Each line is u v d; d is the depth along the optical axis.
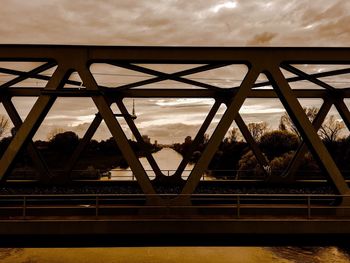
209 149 8.00
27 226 7.57
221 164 47.28
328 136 44.44
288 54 8.34
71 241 7.80
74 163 14.48
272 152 47.00
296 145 46.66
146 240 7.85
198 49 8.37
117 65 9.76
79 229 7.61
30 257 18.83
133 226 7.66
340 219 7.84
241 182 15.16
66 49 8.23
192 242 7.87
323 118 13.79
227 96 13.94
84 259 18.55
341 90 13.45
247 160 43.38
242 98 8.12
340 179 8.10
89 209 8.26
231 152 47.91
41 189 13.77
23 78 10.54
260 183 15.05
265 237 7.87
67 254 19.25
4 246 7.74
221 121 8.03
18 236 7.63
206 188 14.22
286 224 7.72
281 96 8.45
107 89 13.88
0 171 7.82
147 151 14.44
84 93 8.11
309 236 7.87
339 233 7.71
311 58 8.41
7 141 37.25
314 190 13.64
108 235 7.68
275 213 8.36
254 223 7.73
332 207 8.21
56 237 7.76
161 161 102.50
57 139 62.47
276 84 8.22
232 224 7.72
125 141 8.03
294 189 13.99
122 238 7.82
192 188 8.05
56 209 8.29
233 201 10.61
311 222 7.73
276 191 13.31
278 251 20.08
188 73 10.38
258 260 18.80
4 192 12.95
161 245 7.87
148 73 10.38
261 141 48.72
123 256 19.09
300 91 13.87
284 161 38.88
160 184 14.42
